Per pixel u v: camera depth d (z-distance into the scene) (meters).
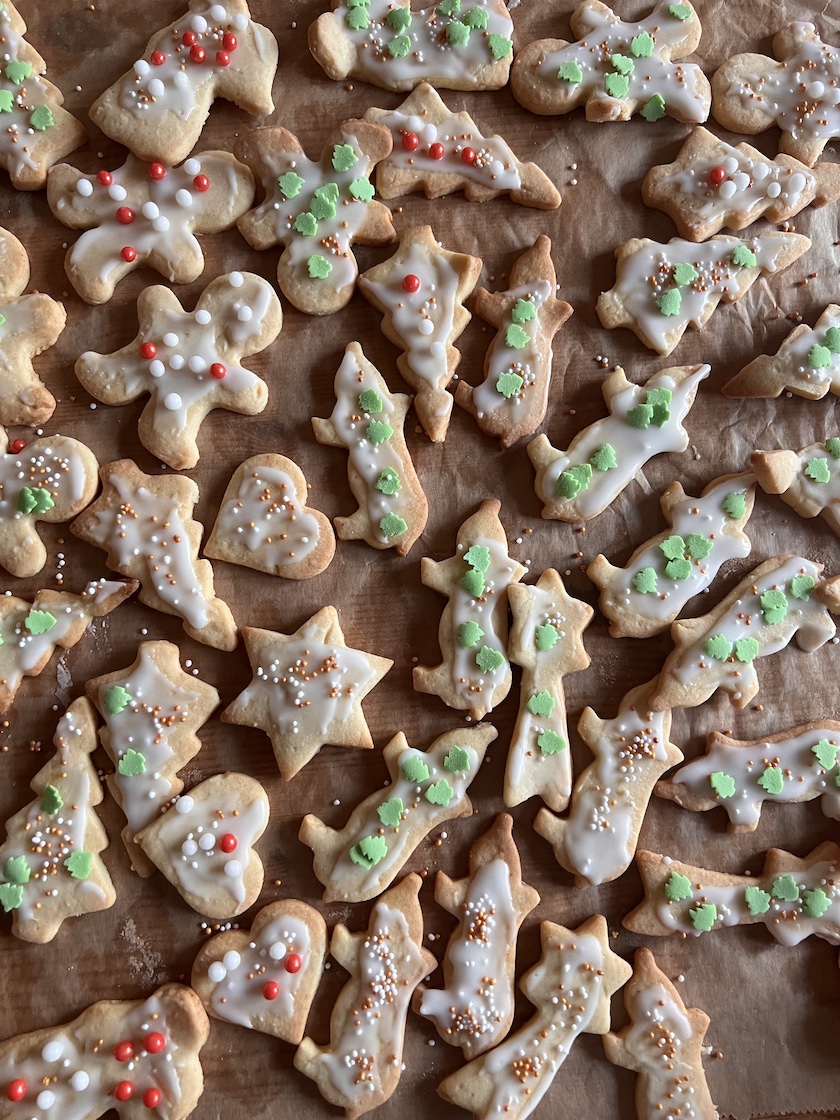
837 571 0.31
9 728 0.28
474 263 0.30
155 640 0.29
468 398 0.30
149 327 0.29
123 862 0.28
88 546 0.29
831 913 0.30
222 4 0.29
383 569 0.30
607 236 0.31
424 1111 0.28
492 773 0.30
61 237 0.29
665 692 0.29
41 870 0.27
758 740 0.30
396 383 0.30
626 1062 0.29
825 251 0.31
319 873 0.28
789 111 0.31
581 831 0.29
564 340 0.31
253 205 0.30
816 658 0.31
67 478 0.28
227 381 0.29
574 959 0.29
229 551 0.29
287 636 0.29
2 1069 0.27
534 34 0.31
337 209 0.29
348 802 0.29
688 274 0.30
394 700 0.30
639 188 0.31
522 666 0.29
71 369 0.29
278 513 0.29
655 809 0.30
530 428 0.30
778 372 0.30
